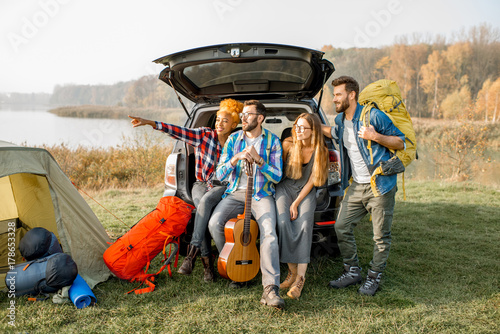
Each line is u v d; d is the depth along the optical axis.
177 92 3.39
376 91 2.41
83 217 2.84
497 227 4.17
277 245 2.44
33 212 2.89
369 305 2.35
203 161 3.01
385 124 2.32
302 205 2.60
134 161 8.53
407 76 53.84
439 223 4.32
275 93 3.53
